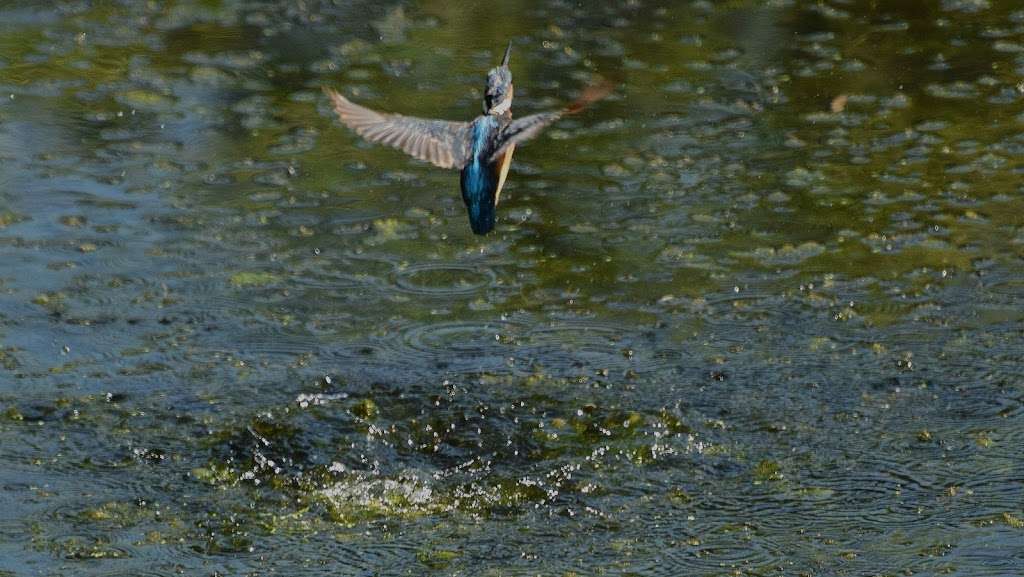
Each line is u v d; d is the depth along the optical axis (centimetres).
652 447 1070
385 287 1275
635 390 1134
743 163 1480
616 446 1071
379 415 1100
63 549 947
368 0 1883
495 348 1191
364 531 979
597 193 1425
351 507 1007
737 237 1352
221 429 1084
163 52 1716
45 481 1024
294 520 992
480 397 1123
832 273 1296
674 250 1330
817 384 1143
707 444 1073
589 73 1664
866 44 1742
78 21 1789
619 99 1608
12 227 1345
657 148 1507
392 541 966
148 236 1341
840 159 1486
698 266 1308
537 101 1588
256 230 1359
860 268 1302
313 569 930
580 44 1742
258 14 1831
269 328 1212
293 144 1516
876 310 1241
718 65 1691
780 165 1473
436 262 1316
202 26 1794
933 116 1569
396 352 1183
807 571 919
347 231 1361
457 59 1700
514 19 1819
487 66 1680
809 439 1077
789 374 1155
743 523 980
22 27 1766
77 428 1084
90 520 983
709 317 1236
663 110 1584
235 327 1212
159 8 1838
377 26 1800
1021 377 1148
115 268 1289
